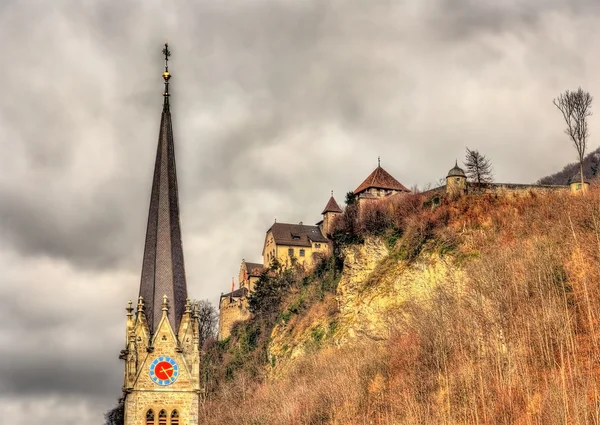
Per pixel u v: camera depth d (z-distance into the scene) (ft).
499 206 512.63
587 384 315.78
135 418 283.79
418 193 563.48
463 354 390.21
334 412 414.62
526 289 392.88
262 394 527.40
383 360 442.09
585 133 574.56
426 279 493.77
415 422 351.87
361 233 562.25
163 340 291.79
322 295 611.06
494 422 330.34
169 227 311.88
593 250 412.36
